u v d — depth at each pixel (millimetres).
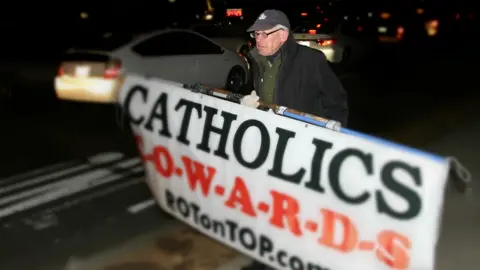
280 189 2316
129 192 4297
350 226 2094
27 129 6285
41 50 14133
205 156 2629
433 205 1843
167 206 3062
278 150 2297
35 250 3297
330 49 9766
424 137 5887
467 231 3490
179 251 3207
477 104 7949
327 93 2609
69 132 6152
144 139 3018
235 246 2672
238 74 7809
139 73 6273
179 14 11375
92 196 4211
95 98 6254
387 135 5977
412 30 15602
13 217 3814
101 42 6461
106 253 3227
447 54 15203
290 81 2582
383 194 1968
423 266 1916
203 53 7129
